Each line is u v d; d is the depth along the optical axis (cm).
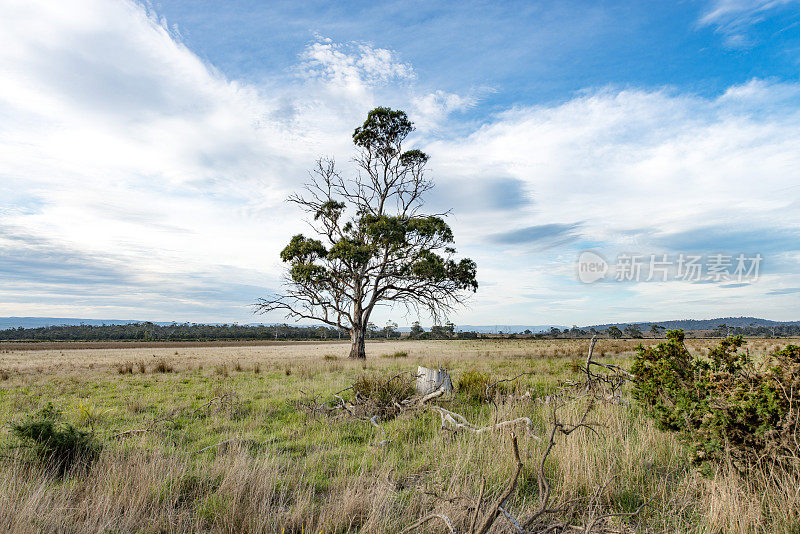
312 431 743
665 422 507
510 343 6334
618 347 3250
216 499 414
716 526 352
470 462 495
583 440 526
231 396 975
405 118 3459
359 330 3203
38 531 327
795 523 345
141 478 434
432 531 345
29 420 578
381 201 3606
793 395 427
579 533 333
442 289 3241
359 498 403
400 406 873
